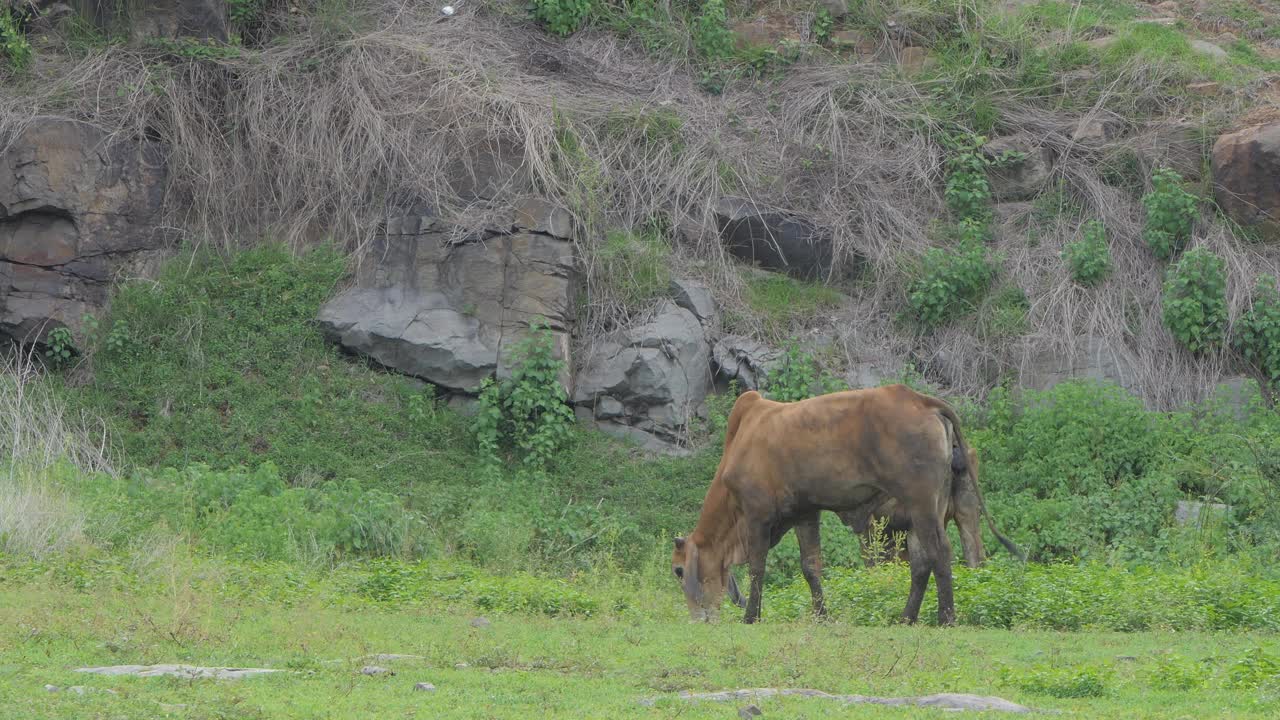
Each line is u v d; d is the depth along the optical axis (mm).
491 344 56062
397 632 29000
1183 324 57188
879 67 68000
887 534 40188
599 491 53531
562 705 19891
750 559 34125
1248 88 66938
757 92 67188
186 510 44312
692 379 57188
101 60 61375
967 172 63531
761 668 23844
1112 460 51531
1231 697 20766
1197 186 62438
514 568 45625
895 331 59750
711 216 61406
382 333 56156
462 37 66438
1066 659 25359
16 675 21234
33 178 56938
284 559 41281
